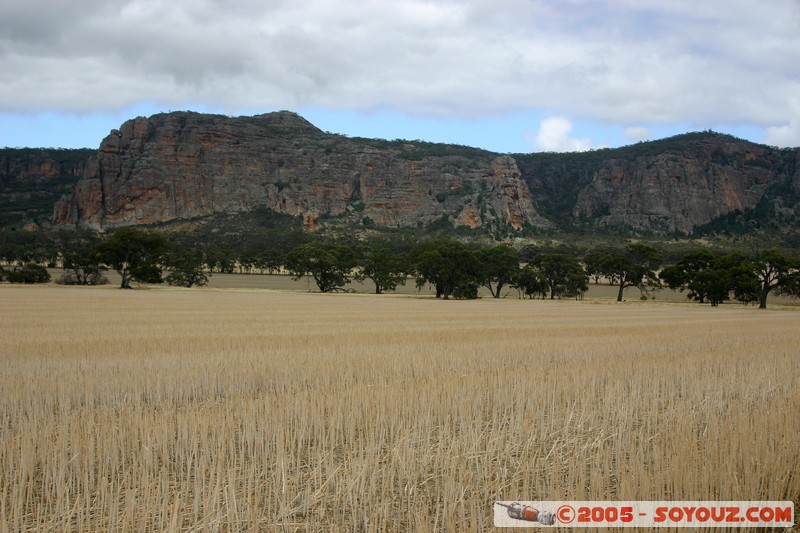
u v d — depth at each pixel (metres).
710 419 11.58
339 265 110.00
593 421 12.32
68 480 8.85
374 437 10.30
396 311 54.62
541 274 107.38
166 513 7.75
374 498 8.30
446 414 12.55
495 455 10.19
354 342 26.31
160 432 10.54
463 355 22.09
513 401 14.24
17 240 168.00
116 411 13.30
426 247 117.31
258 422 11.33
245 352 22.17
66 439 10.27
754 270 86.25
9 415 12.85
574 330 34.50
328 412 12.21
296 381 16.80
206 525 7.46
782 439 9.87
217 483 8.00
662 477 8.46
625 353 23.52
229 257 161.38
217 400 14.31
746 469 8.59
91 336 27.56
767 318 51.06
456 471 9.19
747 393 15.13
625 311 62.41
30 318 38.59
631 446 9.78
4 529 7.36
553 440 11.16
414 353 22.47
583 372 17.66
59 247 158.88
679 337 30.36
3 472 9.17
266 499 8.48
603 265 104.44
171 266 120.38
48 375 17.05
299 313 48.94
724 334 32.56
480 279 101.44
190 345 24.27
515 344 26.11
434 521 7.47
